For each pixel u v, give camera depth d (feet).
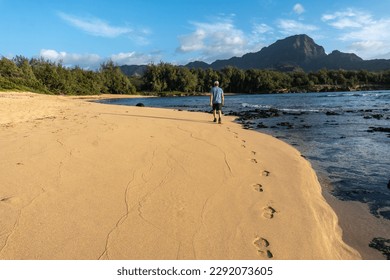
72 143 23.79
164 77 332.60
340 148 28.81
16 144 23.22
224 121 47.88
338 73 330.13
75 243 10.75
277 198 15.60
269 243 11.48
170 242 11.08
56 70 254.68
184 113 57.06
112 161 19.75
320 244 11.57
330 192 17.54
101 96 258.78
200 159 21.33
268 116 59.47
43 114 43.55
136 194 14.89
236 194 15.72
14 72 208.33
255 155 24.09
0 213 12.55
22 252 10.21
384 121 49.06
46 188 15.14
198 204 14.24
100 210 13.14
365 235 12.73
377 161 23.73
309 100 126.11
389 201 16.11
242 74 338.13
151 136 28.14
